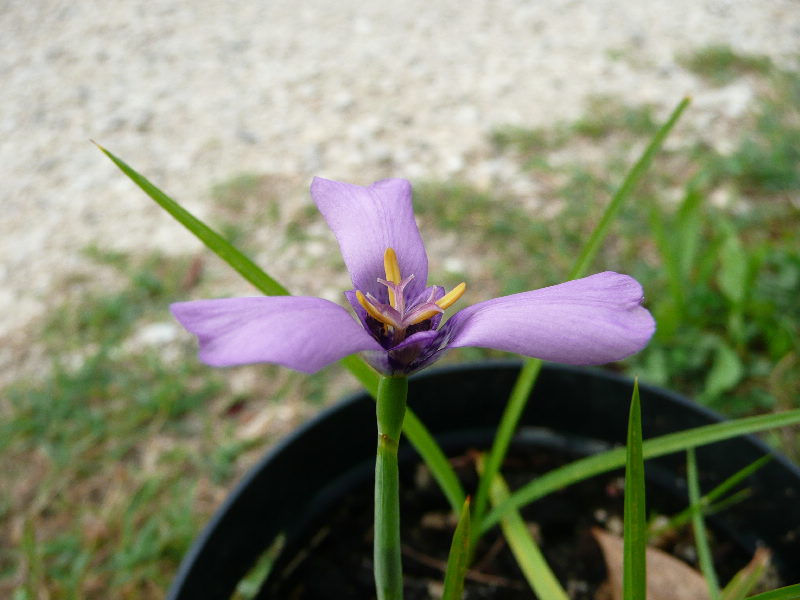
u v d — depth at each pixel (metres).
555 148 0.31
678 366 0.21
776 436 0.20
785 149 0.29
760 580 0.13
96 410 0.22
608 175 0.29
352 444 0.15
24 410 0.22
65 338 0.24
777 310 0.22
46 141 0.35
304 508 0.15
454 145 0.32
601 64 0.38
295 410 0.22
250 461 0.20
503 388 0.16
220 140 0.34
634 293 0.08
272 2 0.48
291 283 0.26
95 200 0.31
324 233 0.28
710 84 0.35
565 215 0.27
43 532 0.19
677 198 0.28
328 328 0.07
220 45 0.43
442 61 0.40
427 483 0.16
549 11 0.45
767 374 0.21
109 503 0.19
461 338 0.08
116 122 0.36
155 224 0.29
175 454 0.20
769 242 0.25
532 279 0.25
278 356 0.06
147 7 0.48
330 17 0.46
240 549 0.14
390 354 0.08
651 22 0.43
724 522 0.14
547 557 0.15
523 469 0.16
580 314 0.07
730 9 0.44
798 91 0.34
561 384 0.15
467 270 0.25
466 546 0.09
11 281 0.27
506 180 0.30
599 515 0.15
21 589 0.18
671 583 0.13
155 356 0.23
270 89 0.38
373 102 0.36
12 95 0.39
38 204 0.31
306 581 0.14
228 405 0.22
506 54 0.40
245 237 0.28
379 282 0.09
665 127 0.12
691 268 0.23
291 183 0.30
